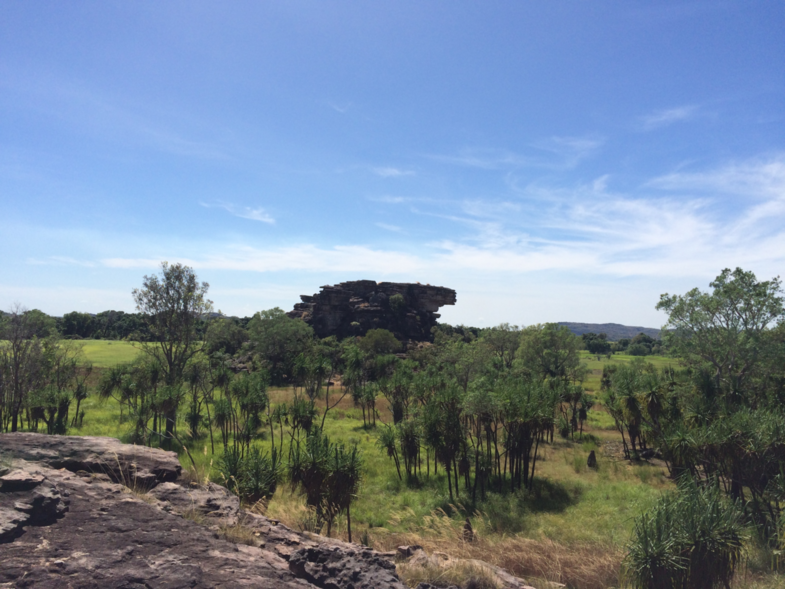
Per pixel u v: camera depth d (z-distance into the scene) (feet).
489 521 64.39
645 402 101.50
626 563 31.07
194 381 120.37
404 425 89.04
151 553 16.37
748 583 34.45
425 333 413.80
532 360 241.76
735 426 59.88
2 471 20.01
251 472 41.34
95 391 166.61
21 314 100.01
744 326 117.80
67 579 13.64
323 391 216.54
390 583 18.37
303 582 16.88
